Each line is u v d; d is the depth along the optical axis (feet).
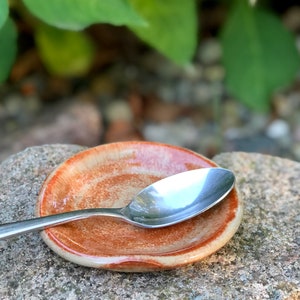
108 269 1.27
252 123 2.88
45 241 1.30
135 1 2.21
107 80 3.08
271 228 1.47
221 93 3.02
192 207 1.38
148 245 1.32
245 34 2.60
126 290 1.32
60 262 1.36
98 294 1.31
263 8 2.72
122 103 2.94
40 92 2.98
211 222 1.35
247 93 2.59
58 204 1.39
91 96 2.98
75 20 1.78
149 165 1.50
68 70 2.82
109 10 1.78
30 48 3.12
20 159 1.62
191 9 2.23
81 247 1.29
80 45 2.75
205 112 2.92
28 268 1.35
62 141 2.60
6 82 3.01
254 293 1.32
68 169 1.45
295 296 1.33
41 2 1.79
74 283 1.33
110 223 1.37
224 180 1.41
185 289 1.32
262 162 1.67
